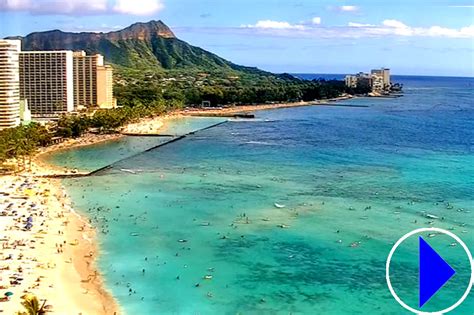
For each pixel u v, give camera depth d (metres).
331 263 147.50
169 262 148.00
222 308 122.12
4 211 188.38
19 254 147.50
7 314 113.06
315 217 188.50
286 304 123.94
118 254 153.38
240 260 149.88
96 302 123.56
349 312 120.12
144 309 121.19
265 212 195.00
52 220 181.50
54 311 117.56
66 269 140.62
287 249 158.00
